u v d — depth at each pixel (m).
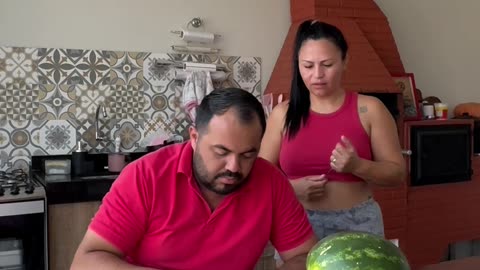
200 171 1.10
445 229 3.49
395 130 1.68
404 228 3.28
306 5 3.13
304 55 1.60
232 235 1.19
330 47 1.57
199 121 1.08
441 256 3.49
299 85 1.67
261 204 1.24
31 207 2.17
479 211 3.63
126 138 2.95
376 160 1.67
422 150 3.26
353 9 3.21
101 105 2.88
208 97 1.08
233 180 1.08
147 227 1.15
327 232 1.64
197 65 3.00
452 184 3.49
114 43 2.89
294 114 1.67
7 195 2.19
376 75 3.12
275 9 3.30
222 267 1.19
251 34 3.24
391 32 3.39
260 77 3.28
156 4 2.98
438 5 3.87
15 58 2.69
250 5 3.23
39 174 2.61
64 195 2.29
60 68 2.78
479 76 4.08
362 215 1.64
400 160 1.65
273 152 1.76
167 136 3.01
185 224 1.15
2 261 2.16
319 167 1.66
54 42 2.76
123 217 1.10
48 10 2.74
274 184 1.27
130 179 1.14
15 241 2.18
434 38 3.87
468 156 3.46
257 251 1.25
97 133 2.88
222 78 3.08
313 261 0.96
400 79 3.40
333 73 1.59
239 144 1.03
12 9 2.67
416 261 3.39
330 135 1.64
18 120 2.72
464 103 3.90
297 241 1.29
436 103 3.58
